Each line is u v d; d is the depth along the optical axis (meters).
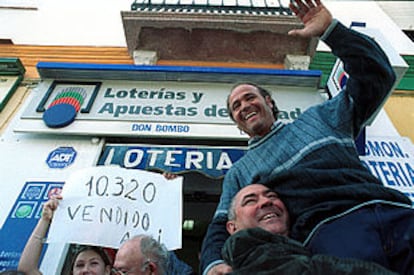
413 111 4.64
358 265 1.25
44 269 2.48
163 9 5.39
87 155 3.46
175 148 3.53
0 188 3.11
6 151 3.49
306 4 2.13
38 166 3.33
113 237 2.21
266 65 5.34
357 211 1.59
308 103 3.99
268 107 2.31
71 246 2.60
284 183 1.86
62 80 4.25
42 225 2.27
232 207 1.90
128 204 2.36
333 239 1.50
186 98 4.03
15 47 5.65
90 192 2.38
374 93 1.99
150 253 1.92
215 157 3.43
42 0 6.87
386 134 3.97
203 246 1.97
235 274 1.35
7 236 2.70
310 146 1.95
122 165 3.36
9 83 4.61
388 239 1.49
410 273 1.40
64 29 6.18
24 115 3.80
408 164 3.49
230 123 3.71
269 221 1.72
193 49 5.32
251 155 2.20
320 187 1.75
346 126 2.00
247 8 5.39
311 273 1.26
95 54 5.59
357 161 1.90
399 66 3.53
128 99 4.01
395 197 1.68
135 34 5.26
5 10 6.55
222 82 4.23
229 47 5.31
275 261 1.34
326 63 5.39
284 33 5.16
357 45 2.00
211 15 5.14
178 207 2.41
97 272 2.12
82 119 3.74
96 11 6.72
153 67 4.25
